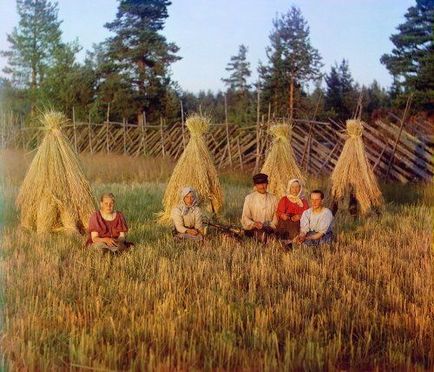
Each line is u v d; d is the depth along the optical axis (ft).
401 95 65.72
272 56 67.67
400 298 18.06
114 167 62.44
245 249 25.39
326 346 14.55
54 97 97.25
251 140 65.36
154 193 46.39
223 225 29.48
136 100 95.30
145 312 16.89
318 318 16.40
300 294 18.83
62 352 14.39
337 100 79.51
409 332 15.90
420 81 64.85
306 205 28.94
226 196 44.68
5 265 21.22
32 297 17.60
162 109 96.43
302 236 27.09
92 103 97.40
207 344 14.71
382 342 15.30
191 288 19.24
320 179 52.54
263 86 69.15
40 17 97.14
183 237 27.55
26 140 73.00
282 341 15.28
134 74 95.96
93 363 13.75
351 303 17.90
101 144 82.02
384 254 24.30
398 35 64.75
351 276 21.07
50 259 22.86
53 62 98.58
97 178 59.77
